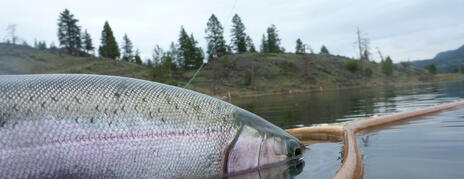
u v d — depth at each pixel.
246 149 2.85
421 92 16.83
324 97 19.69
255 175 2.68
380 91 23.34
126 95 2.44
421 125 4.33
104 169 2.17
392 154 2.88
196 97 2.87
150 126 2.41
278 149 3.05
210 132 2.69
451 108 5.89
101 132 2.21
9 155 1.92
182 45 67.19
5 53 62.47
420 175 2.22
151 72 55.19
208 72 58.03
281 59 67.25
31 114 2.05
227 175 2.71
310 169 2.72
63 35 82.38
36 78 2.29
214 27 62.94
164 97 2.63
